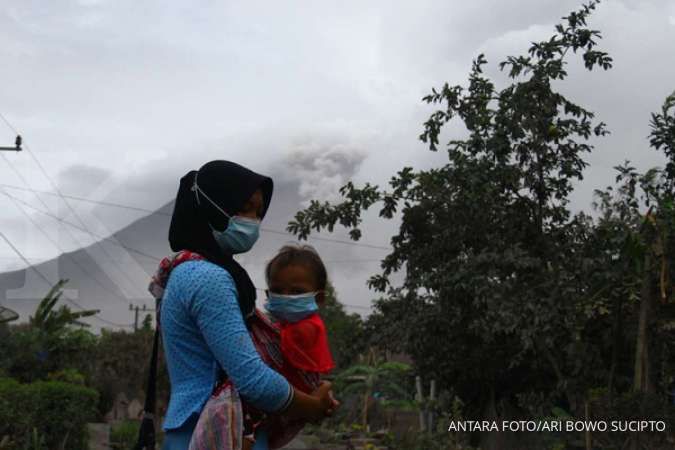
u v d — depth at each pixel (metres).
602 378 12.84
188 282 2.27
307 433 22.09
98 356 26.89
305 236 14.34
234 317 2.24
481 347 15.41
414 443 16.53
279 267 2.50
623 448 10.52
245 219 2.39
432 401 17.28
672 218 10.59
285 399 2.25
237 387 2.21
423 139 13.90
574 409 12.84
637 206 11.34
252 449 2.31
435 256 14.68
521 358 13.34
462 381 16.55
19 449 12.40
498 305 12.59
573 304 12.27
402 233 14.99
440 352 15.63
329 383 2.43
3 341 21.20
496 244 13.44
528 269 13.03
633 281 11.88
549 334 12.61
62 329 22.86
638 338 11.28
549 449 12.91
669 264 10.91
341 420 22.72
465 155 13.41
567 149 13.37
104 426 20.83
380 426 21.84
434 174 13.97
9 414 12.44
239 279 2.37
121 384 28.05
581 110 13.23
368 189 14.23
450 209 13.98
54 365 22.48
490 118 13.26
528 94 12.91
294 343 2.39
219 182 2.39
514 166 13.27
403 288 14.94
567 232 13.33
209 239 2.39
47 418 12.98
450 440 15.95
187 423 2.27
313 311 2.45
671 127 11.61
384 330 15.09
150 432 2.44
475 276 12.77
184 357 2.29
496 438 15.02
